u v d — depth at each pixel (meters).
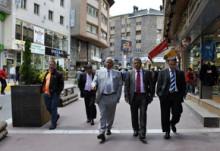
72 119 6.08
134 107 4.41
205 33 7.73
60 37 28.78
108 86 4.36
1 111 7.25
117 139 4.26
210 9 5.39
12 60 21.95
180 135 4.51
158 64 51.75
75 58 32.44
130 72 4.48
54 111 5.09
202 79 7.45
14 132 4.75
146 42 52.41
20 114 5.24
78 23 30.23
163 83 4.40
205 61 7.82
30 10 23.31
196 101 8.03
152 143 4.01
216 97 7.55
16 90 5.24
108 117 4.54
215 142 4.05
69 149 3.71
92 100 5.52
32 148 3.77
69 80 22.42
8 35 20.84
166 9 10.84
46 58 25.84
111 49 59.72
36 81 5.66
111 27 59.84
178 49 13.34
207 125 5.16
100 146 3.86
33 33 23.80
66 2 29.73
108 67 4.43
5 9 19.97
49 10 26.53
